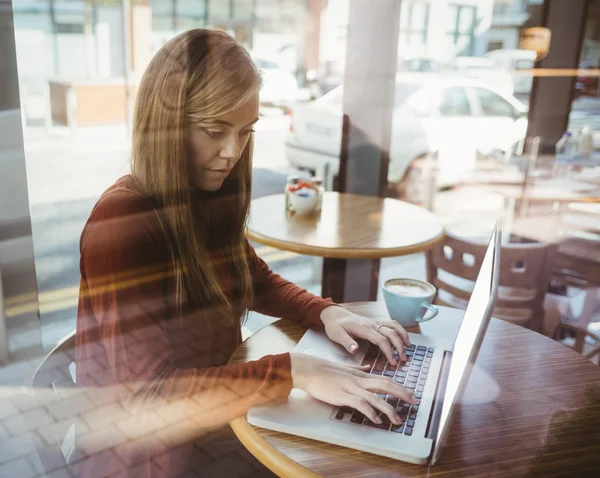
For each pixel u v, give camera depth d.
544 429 0.84
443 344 1.07
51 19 6.03
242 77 0.98
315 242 1.72
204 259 1.05
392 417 0.81
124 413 0.89
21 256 1.79
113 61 6.29
